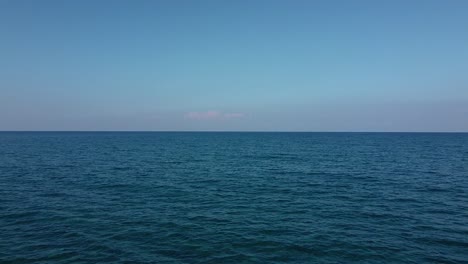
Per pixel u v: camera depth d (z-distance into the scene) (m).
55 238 14.10
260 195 23.52
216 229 15.63
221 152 64.06
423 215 18.19
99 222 16.52
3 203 20.06
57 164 40.34
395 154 57.75
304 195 23.52
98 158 48.84
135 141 112.19
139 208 19.50
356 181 29.48
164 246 13.38
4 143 86.31
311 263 11.90
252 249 13.16
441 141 114.06
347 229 15.73
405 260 12.16
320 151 65.94
